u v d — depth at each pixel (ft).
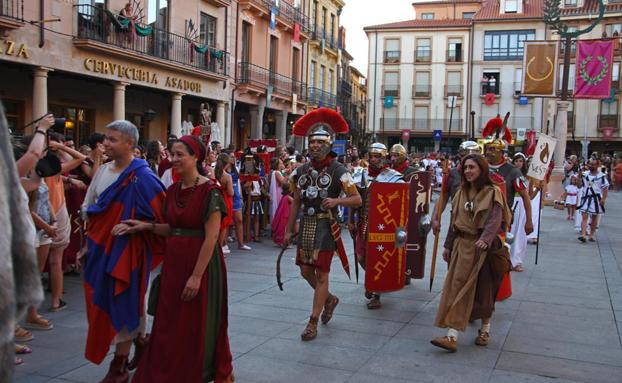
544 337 18.60
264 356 16.22
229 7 82.07
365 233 22.25
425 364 15.92
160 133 74.84
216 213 12.72
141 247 13.98
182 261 12.82
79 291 23.25
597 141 158.61
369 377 14.85
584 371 15.57
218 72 78.74
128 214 13.80
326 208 17.97
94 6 57.31
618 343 18.06
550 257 34.17
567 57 65.72
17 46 48.96
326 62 124.88
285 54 102.99
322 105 119.85
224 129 82.74
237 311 20.88
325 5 122.11
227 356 13.29
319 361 15.94
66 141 22.59
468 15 180.04
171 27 69.10
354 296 23.67
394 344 17.60
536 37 161.58
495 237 17.29
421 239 24.57
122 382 13.92
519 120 164.14
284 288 24.63
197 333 12.63
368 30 175.11
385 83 175.42
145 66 63.82
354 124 166.91
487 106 167.32
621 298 23.99
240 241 35.06
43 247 19.11
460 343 17.87
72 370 14.93
